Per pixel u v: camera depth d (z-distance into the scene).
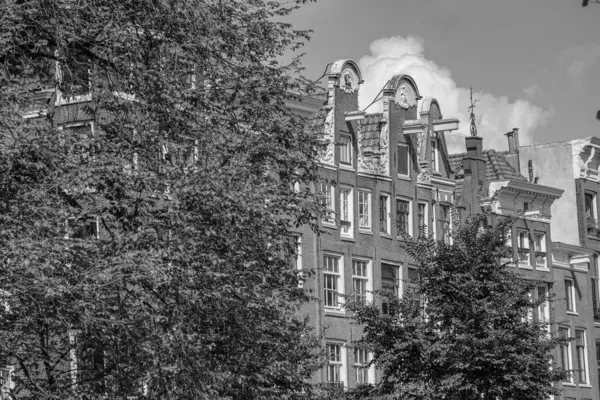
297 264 58.50
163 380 31.03
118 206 31.22
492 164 77.38
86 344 31.36
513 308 47.34
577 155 84.56
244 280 32.38
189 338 30.64
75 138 31.00
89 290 29.20
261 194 32.59
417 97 67.25
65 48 32.31
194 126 33.03
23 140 29.53
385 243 63.81
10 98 30.42
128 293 31.09
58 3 31.62
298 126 34.62
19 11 30.77
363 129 65.50
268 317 33.53
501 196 73.69
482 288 47.66
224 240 32.22
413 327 47.28
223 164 32.94
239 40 34.19
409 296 48.69
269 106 34.00
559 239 84.62
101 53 32.84
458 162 78.00
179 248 30.81
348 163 62.22
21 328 30.89
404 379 47.28
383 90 65.38
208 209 31.59
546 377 46.62
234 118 33.78
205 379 31.61
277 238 33.91
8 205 29.77
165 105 32.72
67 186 29.95
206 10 33.69
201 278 31.25
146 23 33.19
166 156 32.97
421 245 48.66
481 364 45.91
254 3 34.78
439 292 47.50
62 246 29.19
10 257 28.30
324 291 60.19
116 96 32.94
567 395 77.81
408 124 65.69
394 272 64.44
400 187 65.06
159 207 32.66
